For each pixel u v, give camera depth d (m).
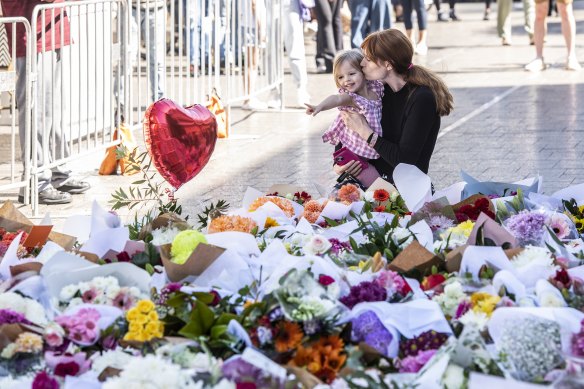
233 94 15.27
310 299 3.90
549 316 3.94
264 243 5.21
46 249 5.01
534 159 11.44
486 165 11.21
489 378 3.43
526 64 19.62
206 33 14.71
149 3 13.08
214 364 3.67
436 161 11.47
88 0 10.64
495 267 4.52
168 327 4.13
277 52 15.23
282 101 15.37
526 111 14.51
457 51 22.11
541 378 3.67
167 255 4.77
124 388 3.51
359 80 7.01
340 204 5.97
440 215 5.62
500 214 5.68
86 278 4.41
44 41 9.99
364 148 7.10
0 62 10.50
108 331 4.07
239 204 9.67
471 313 4.05
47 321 4.21
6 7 10.24
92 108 12.14
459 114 14.41
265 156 12.03
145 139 6.07
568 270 4.57
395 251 5.07
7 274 4.74
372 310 4.02
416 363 3.82
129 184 10.77
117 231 5.09
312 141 12.95
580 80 17.42
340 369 3.76
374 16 18.78
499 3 22.84
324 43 19.14
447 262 4.67
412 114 6.84
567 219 5.53
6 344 4.00
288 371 3.62
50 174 10.10
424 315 4.04
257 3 14.76
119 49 11.69
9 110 14.14
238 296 4.34
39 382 3.71
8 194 10.48
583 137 12.59
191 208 9.50
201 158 6.18
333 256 4.87
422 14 21.45
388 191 6.41
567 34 18.64
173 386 3.51
